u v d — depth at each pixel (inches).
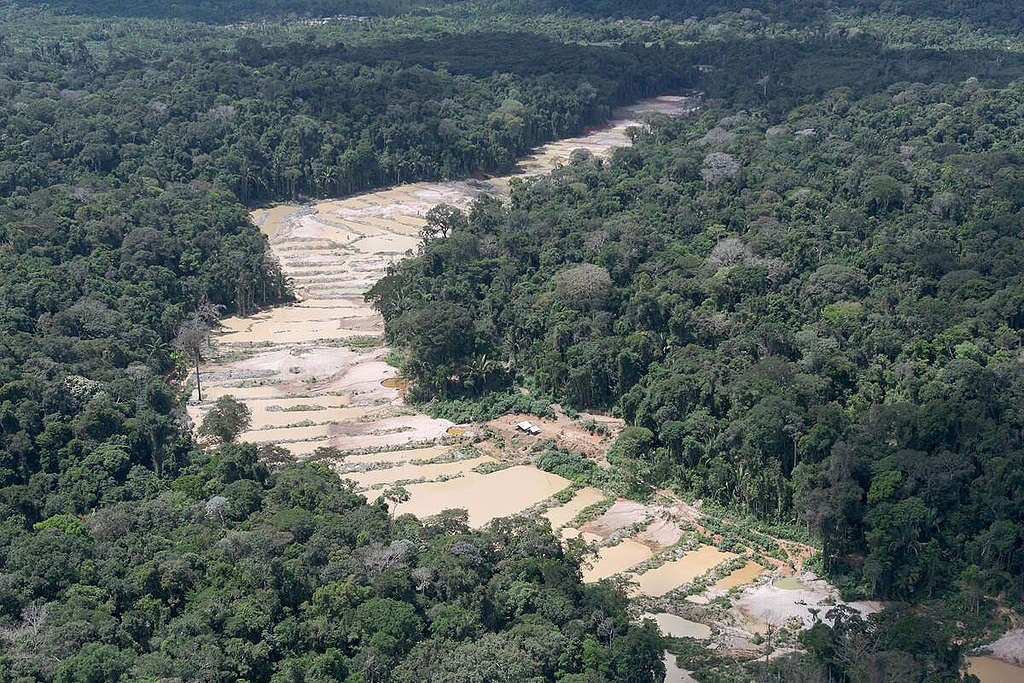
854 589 6889.8
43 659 5511.8
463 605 6235.2
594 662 5910.4
